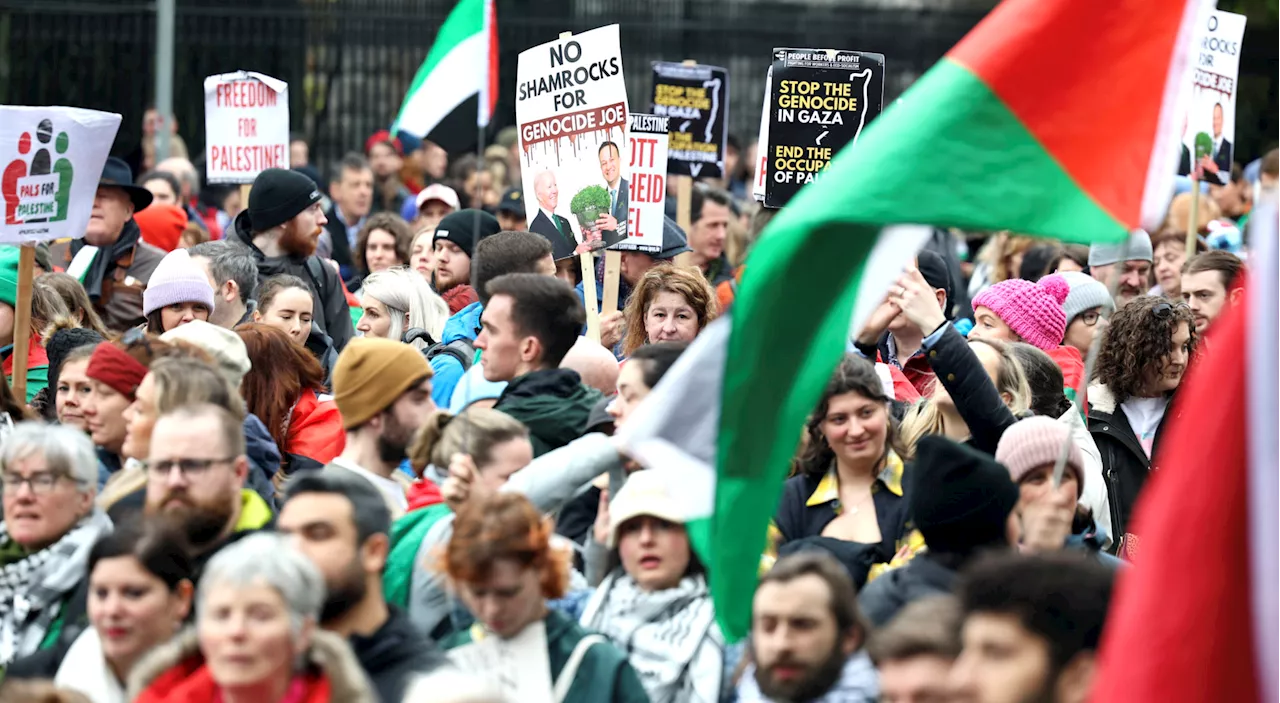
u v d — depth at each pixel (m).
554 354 11.90
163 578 8.58
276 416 12.66
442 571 8.94
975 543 9.04
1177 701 4.95
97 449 11.71
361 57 38.19
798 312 7.67
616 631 9.41
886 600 9.06
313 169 31.78
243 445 9.64
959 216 7.45
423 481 10.74
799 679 8.15
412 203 28.05
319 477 8.68
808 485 11.11
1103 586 6.86
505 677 8.45
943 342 11.20
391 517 9.80
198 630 7.97
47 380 14.74
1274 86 36.06
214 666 7.57
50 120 14.08
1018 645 6.78
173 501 9.34
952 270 21.28
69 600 9.59
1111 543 12.16
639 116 15.98
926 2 44.12
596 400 11.62
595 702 8.48
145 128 33.34
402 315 16.08
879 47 40.78
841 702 8.12
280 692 7.63
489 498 8.56
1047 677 6.76
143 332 12.05
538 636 8.55
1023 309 14.45
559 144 15.00
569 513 11.26
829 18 41.19
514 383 11.62
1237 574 4.95
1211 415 4.98
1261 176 22.41
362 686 7.79
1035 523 10.05
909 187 7.46
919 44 40.66
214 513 9.37
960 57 7.72
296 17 37.28
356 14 38.03
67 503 9.62
